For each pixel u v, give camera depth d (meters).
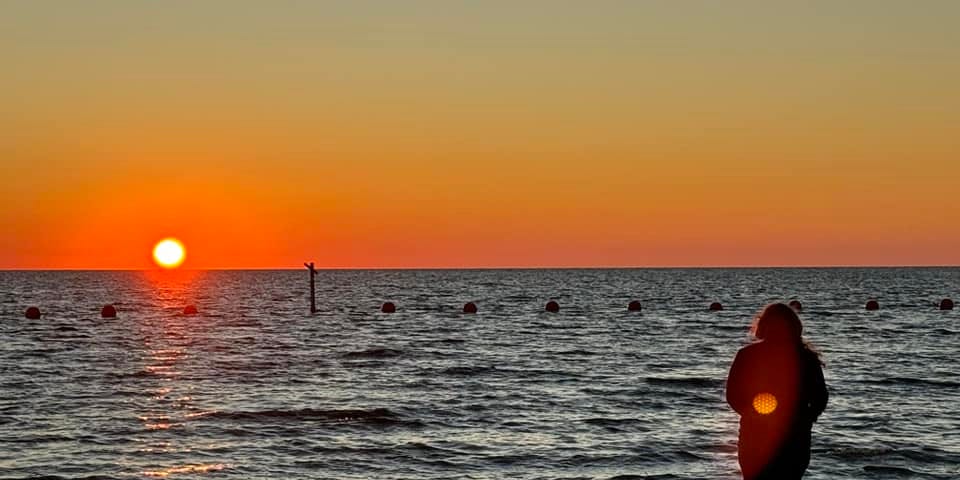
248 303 99.69
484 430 23.48
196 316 75.81
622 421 24.77
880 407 26.86
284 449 21.17
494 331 58.59
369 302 100.75
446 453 20.91
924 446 21.47
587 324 65.44
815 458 20.33
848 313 78.50
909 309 84.75
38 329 60.19
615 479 18.61
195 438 22.28
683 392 30.16
